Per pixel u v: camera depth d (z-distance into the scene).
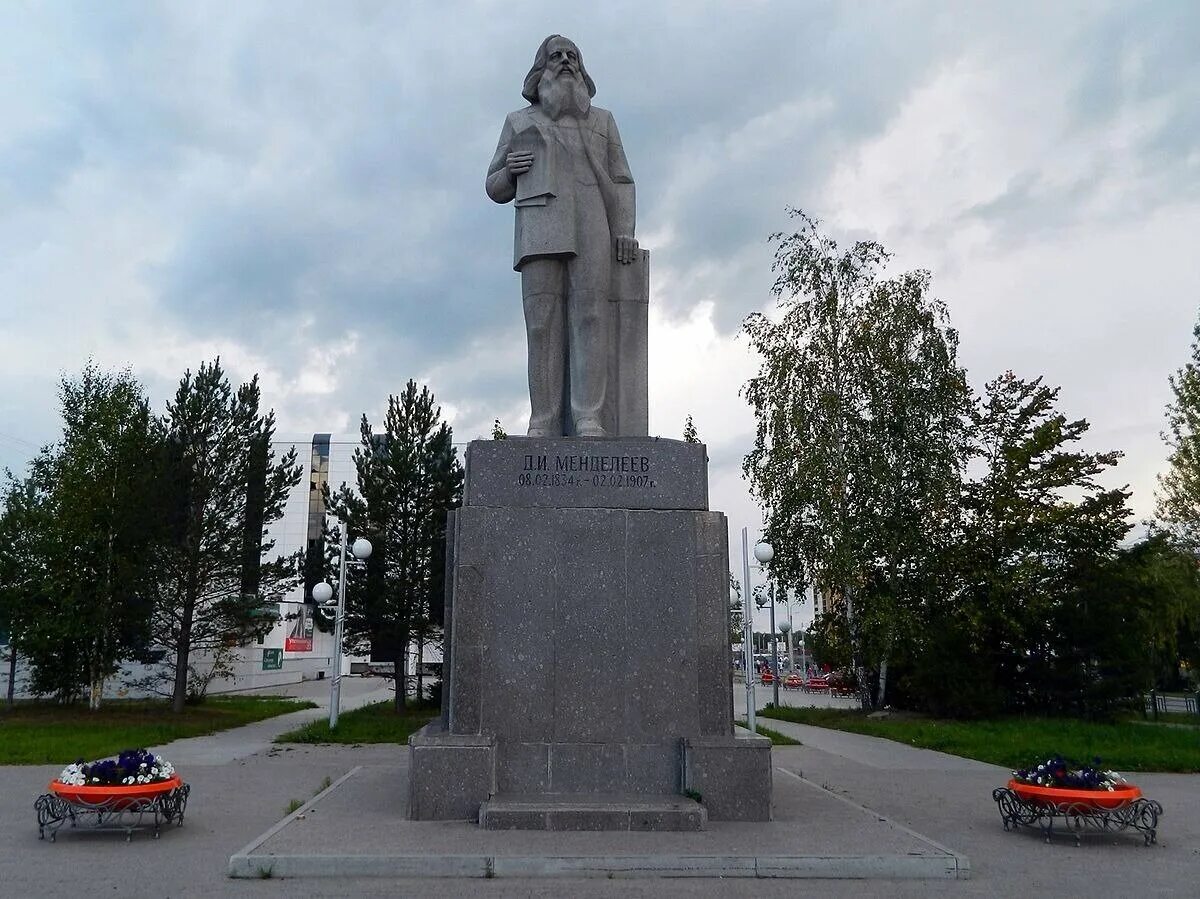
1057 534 24.08
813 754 16.05
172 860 6.99
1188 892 6.25
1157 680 31.00
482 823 7.11
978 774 13.09
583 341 9.07
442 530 23.61
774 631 28.97
